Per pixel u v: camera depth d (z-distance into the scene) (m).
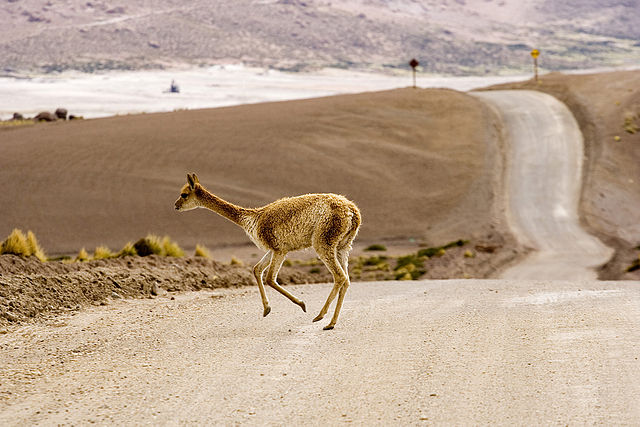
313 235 25.83
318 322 27.30
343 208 25.62
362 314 29.38
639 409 15.09
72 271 39.50
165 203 179.25
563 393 16.50
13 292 31.33
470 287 42.09
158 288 40.22
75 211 171.62
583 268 128.00
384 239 167.38
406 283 49.91
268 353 21.53
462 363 19.67
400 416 15.18
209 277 46.91
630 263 129.62
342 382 17.98
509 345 21.84
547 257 142.62
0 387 18.25
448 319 27.23
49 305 31.88
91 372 19.75
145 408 16.05
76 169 192.12
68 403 16.61
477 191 196.75
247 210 27.44
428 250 146.12
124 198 180.12
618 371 18.19
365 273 121.19
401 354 20.95
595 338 22.28
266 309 27.94
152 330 26.47
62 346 23.84
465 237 164.50
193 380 18.44
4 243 40.47
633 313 27.03
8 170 188.50
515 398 16.25
